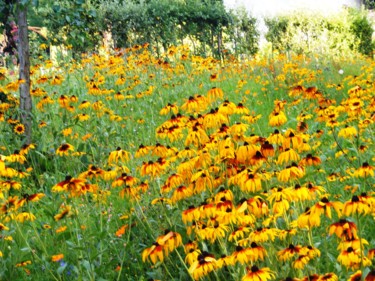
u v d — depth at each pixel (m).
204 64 12.18
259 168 4.07
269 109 9.54
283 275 3.16
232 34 20.03
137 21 16.78
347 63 14.41
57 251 4.27
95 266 3.99
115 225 4.86
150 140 7.66
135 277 3.98
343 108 6.08
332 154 5.61
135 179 4.19
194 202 4.29
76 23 7.83
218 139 4.46
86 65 12.35
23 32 7.33
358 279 2.71
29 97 7.29
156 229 4.39
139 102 9.79
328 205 2.90
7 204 4.11
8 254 4.02
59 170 6.60
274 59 13.94
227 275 3.61
